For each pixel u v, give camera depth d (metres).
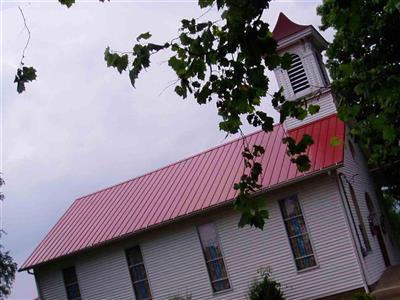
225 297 21.94
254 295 20.19
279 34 24.58
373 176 28.11
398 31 20.27
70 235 26.62
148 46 4.26
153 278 23.64
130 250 24.53
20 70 4.39
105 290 24.80
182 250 23.06
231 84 4.36
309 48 24.11
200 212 22.03
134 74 4.30
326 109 23.27
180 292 22.95
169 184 26.23
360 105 4.66
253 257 21.52
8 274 35.41
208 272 22.44
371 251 21.56
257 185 4.80
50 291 26.25
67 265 25.89
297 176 20.17
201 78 4.36
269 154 22.92
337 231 20.09
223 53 4.06
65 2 4.57
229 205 21.94
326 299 20.00
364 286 19.36
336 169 20.03
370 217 22.94
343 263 19.88
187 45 4.30
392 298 17.52
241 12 3.83
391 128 4.35
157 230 23.69
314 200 20.59
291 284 20.69
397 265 23.69
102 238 24.44
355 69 5.11
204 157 27.06
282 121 4.76
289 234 21.03
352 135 7.12
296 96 23.98
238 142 26.41
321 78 23.89
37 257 26.19
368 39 20.95
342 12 3.88
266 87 4.09
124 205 26.70
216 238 22.48
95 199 29.30
